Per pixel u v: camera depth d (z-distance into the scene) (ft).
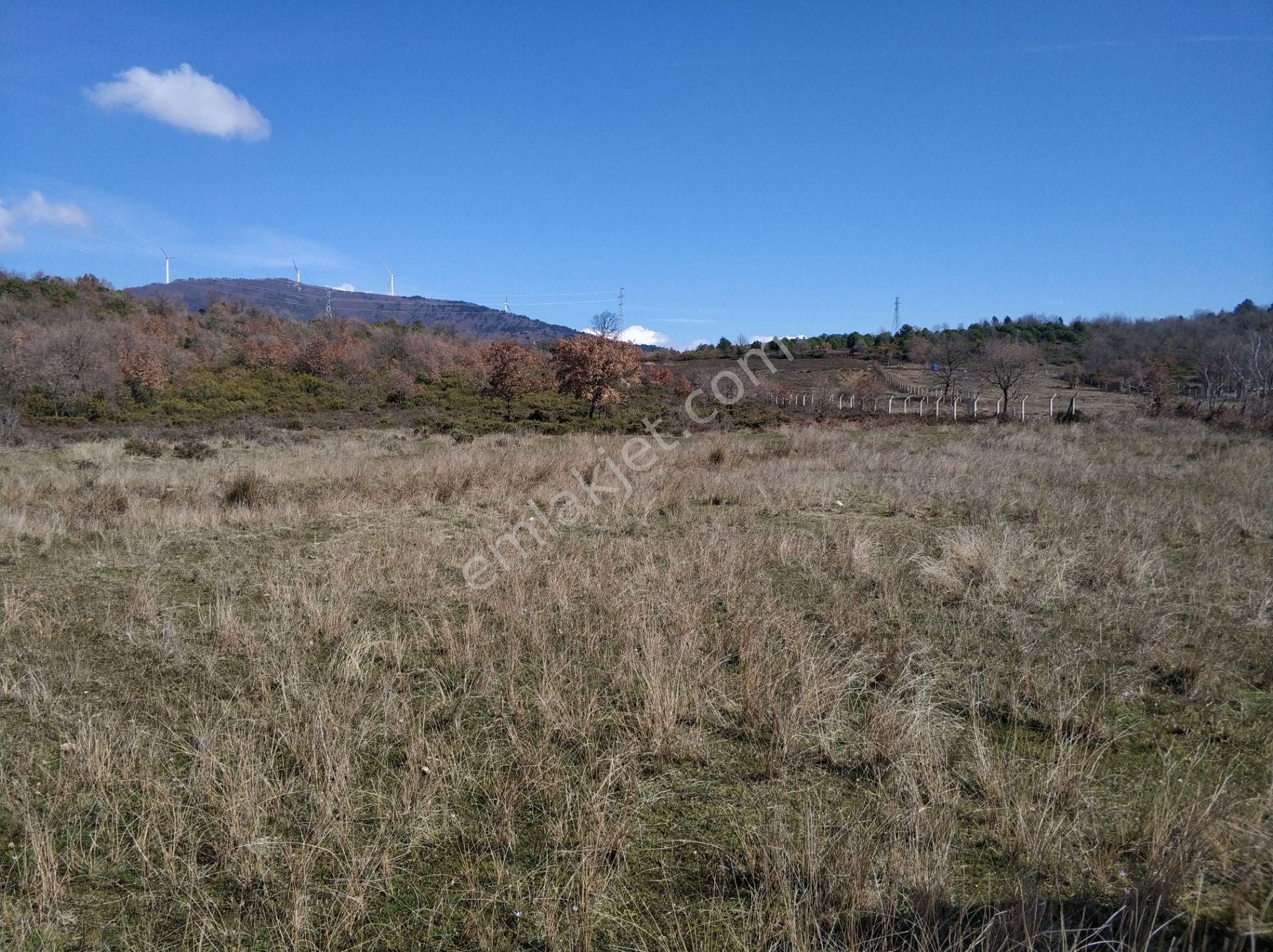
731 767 10.41
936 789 9.30
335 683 13.14
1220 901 7.45
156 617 16.87
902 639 14.51
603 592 17.58
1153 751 10.54
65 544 24.31
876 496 32.27
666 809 9.47
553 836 8.88
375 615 17.06
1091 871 7.92
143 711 12.33
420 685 13.28
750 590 17.81
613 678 12.97
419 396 128.67
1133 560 18.98
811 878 7.68
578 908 7.69
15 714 12.25
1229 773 9.80
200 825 9.18
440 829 9.11
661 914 7.68
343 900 7.73
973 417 88.12
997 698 12.17
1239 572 18.51
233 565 21.48
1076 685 12.08
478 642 14.76
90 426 84.74
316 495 33.88
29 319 127.54
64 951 7.32
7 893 8.09
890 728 10.75
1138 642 14.02
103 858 8.65
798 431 69.82
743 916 7.54
